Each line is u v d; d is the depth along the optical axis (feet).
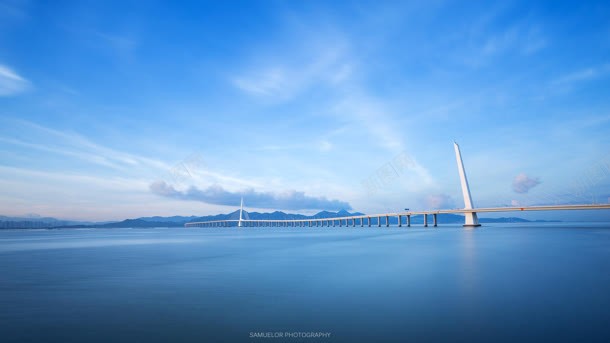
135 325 41.88
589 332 37.42
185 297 56.80
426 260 105.09
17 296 58.85
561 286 61.72
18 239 338.13
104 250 168.04
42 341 36.81
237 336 37.76
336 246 176.45
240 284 67.92
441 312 45.57
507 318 42.57
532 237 231.09
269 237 323.78
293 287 64.03
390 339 36.09
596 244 161.89
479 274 76.33
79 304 52.54
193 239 298.56
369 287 62.80
